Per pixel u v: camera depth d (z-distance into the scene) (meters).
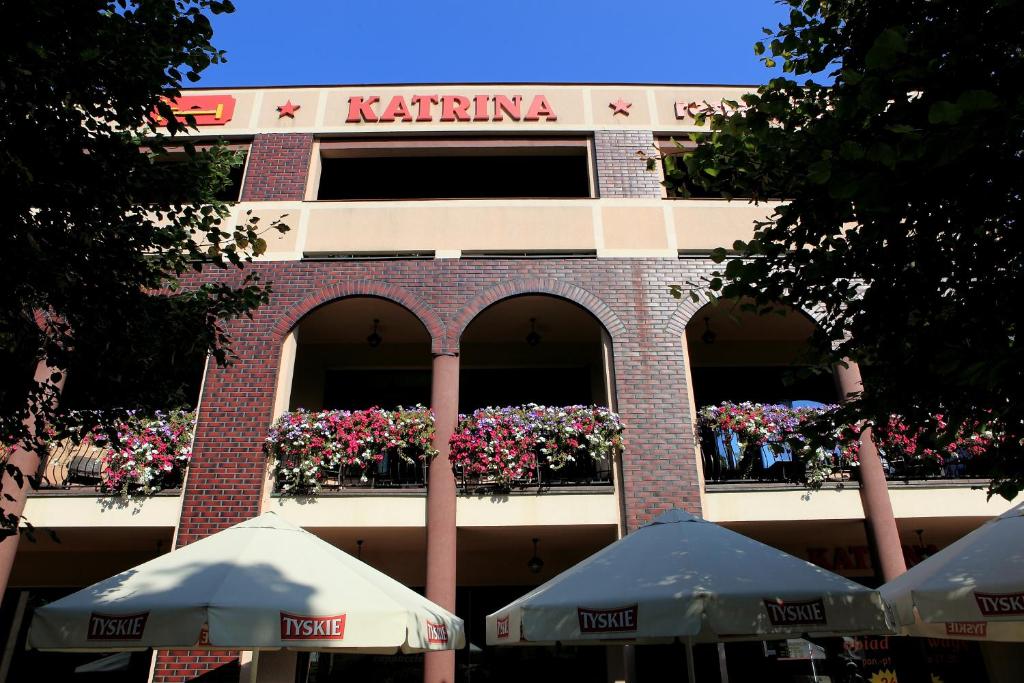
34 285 4.68
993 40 4.22
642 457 9.66
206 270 10.83
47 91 4.47
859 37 5.26
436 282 10.77
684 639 6.83
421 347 12.84
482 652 10.95
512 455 9.34
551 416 9.70
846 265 5.18
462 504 9.37
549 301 11.18
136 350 5.64
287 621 4.76
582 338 12.76
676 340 10.47
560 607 5.15
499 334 12.56
